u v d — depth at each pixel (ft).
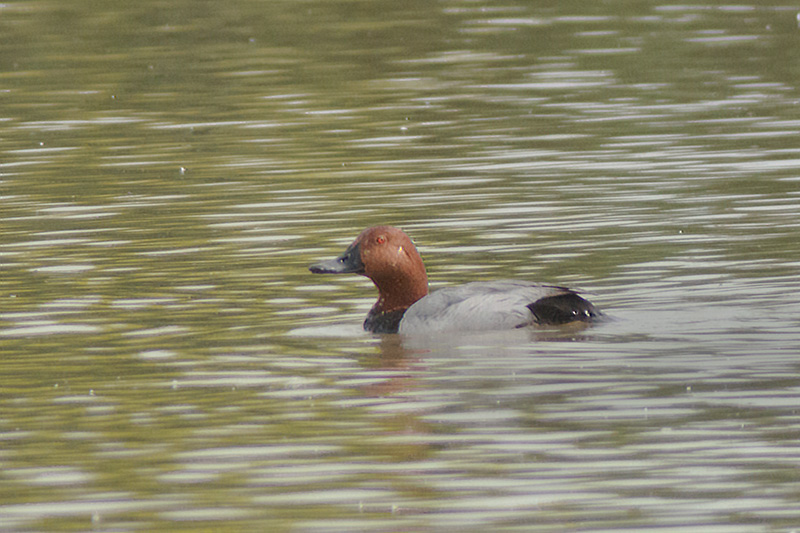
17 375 41.68
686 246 55.67
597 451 33.42
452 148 78.74
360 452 34.04
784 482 31.22
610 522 29.60
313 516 30.40
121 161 78.18
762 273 50.80
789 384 37.63
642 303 47.32
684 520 29.58
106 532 29.94
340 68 106.83
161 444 35.17
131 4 140.97
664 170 71.10
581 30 120.37
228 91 99.25
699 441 33.76
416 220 62.69
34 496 32.04
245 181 72.02
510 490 31.37
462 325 44.70
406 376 40.19
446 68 105.50
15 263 56.54
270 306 49.57
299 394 38.93
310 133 84.69
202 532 29.78
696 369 39.27
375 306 47.42
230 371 41.50
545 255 55.52
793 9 127.13
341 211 64.85
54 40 122.31
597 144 78.23
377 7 136.77
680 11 128.47
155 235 61.00
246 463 33.63
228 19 131.85
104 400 38.96
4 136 86.38
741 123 82.48
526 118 86.74
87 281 53.42
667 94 92.73
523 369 40.11
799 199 63.41
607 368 39.78
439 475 32.42
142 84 102.73
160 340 45.29
